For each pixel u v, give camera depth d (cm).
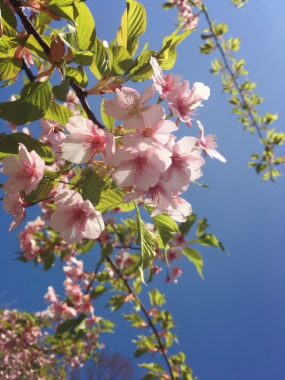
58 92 19
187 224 53
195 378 66
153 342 68
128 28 23
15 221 22
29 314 91
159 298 70
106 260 62
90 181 21
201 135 25
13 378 93
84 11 21
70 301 62
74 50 21
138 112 19
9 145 21
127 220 58
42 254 65
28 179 21
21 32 22
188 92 22
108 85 22
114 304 62
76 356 99
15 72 23
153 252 24
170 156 21
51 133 23
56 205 21
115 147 21
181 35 22
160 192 21
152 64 20
